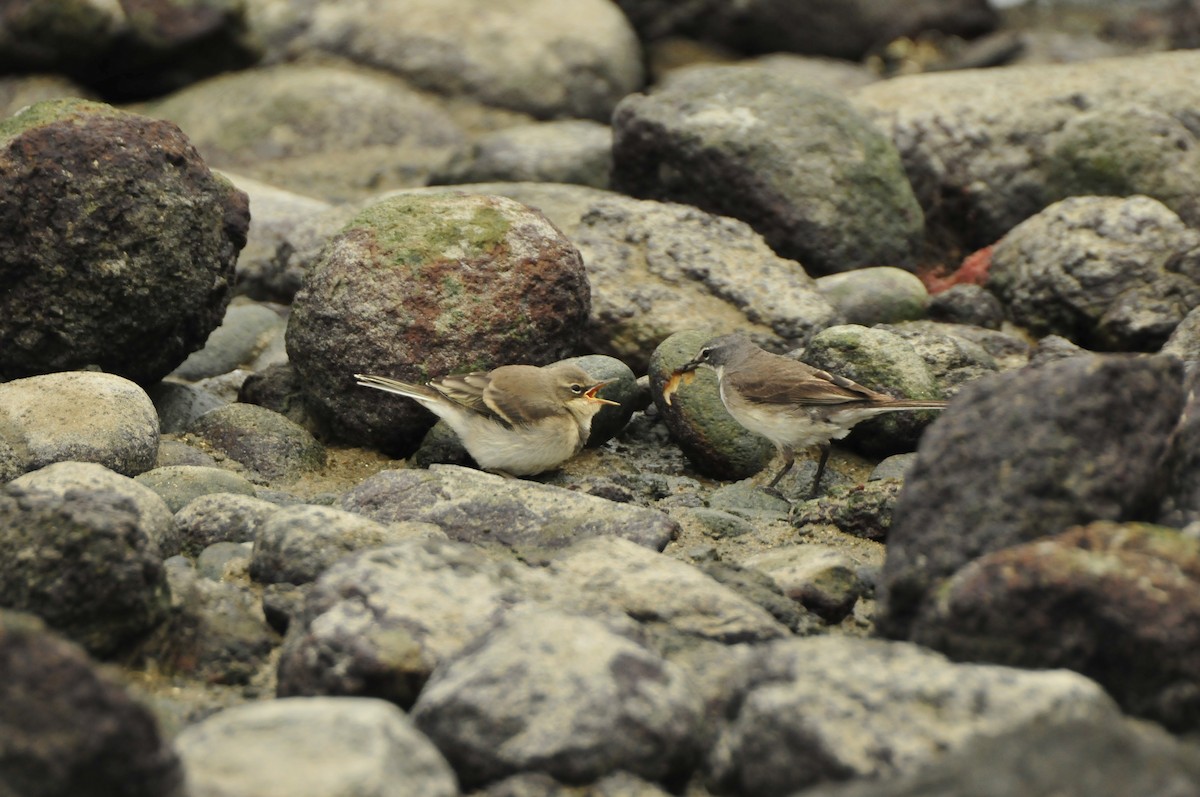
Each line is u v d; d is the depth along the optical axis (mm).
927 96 21391
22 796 6492
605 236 17344
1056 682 7492
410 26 28672
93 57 26734
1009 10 39844
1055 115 20906
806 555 11102
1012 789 6262
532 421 13195
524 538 11477
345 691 8555
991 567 8406
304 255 18703
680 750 7887
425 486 11969
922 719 7328
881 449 14938
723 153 18906
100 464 12242
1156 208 17719
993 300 17719
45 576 8969
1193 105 20875
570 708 7750
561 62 28672
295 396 15141
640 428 15469
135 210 13875
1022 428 9180
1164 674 7914
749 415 14008
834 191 18891
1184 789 6137
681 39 33812
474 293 14164
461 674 8086
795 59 32844
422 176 25359
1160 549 8344
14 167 13578
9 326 13875
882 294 17344
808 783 7285
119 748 6633
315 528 10469
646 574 10148
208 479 12469
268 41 28797
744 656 9234
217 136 26234
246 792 6633
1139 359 9375
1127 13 39094
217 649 9484
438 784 7078
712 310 16547
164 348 14594
